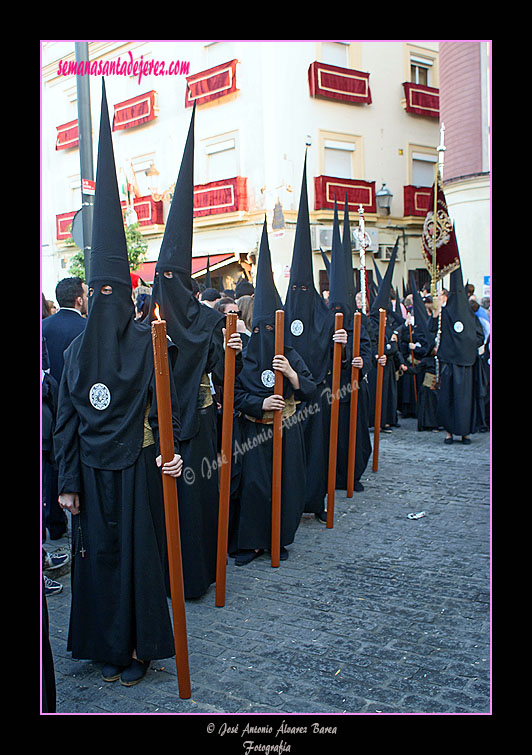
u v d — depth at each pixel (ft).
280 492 16.06
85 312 18.01
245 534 16.29
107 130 10.78
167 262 14.07
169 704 10.44
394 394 33.71
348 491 21.67
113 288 10.94
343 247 22.08
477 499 21.08
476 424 30.68
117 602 11.07
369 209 64.28
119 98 66.49
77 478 11.03
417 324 34.17
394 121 67.31
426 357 33.04
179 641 10.42
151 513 11.09
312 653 11.88
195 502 14.23
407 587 14.56
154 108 64.13
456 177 49.34
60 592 15.10
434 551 16.66
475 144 50.21
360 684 10.85
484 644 12.01
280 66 57.62
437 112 69.67
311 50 59.57
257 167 58.54
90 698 10.65
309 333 19.36
